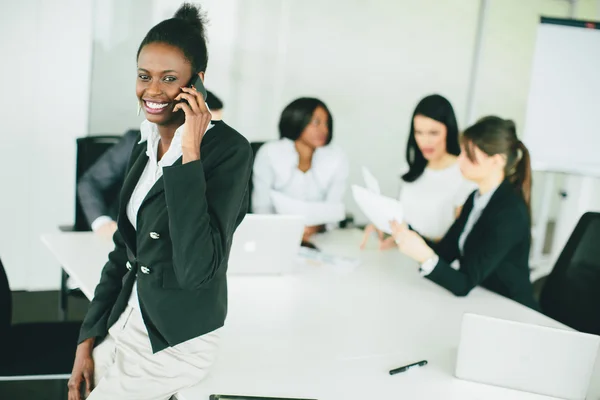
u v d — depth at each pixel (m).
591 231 2.36
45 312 3.61
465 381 1.53
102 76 3.83
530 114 3.95
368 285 2.28
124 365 1.39
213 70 4.18
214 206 1.28
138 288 1.38
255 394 1.38
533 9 5.05
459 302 2.15
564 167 4.02
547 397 1.48
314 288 2.20
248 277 2.28
